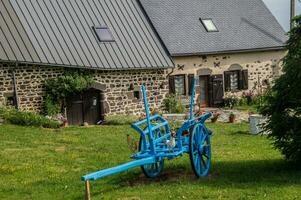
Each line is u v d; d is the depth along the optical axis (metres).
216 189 8.35
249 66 26.77
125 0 23.42
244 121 20.80
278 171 9.88
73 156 11.71
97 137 15.04
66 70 19.33
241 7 28.52
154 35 23.12
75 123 19.73
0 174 9.92
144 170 9.20
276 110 9.86
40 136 14.65
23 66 18.25
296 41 9.80
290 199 7.68
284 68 9.76
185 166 10.34
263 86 27.20
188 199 7.80
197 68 24.88
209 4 27.42
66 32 19.95
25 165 10.66
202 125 9.53
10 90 17.98
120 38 21.55
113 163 10.96
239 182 8.91
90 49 20.12
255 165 10.62
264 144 14.14
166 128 9.71
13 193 8.54
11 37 18.25
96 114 20.38
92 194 8.30
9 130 15.26
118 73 20.83
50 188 8.81
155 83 22.25
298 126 9.52
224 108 25.38
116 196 8.09
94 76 20.09
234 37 26.41
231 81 26.28
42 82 18.78
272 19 28.88
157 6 25.62
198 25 25.83
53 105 18.91
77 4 21.30
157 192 8.25
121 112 21.03
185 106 24.11
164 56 22.50
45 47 18.84
